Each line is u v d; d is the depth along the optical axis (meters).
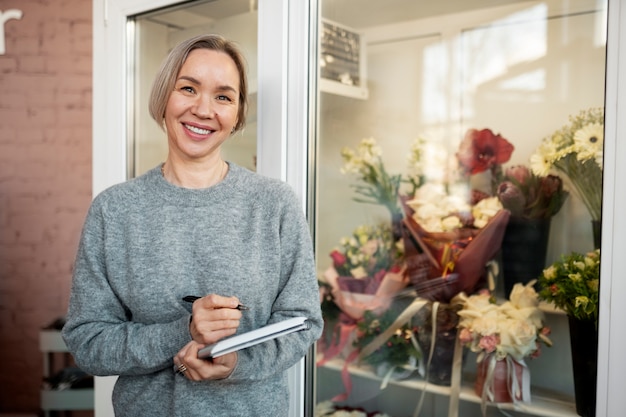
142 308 1.03
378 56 1.76
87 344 1.02
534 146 1.51
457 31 1.64
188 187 1.09
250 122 1.42
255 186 1.10
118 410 1.07
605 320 1.07
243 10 1.42
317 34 1.41
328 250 1.65
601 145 1.29
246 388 1.02
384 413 1.55
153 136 1.67
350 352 1.60
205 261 1.03
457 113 1.65
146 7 1.60
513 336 1.37
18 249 2.60
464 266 1.50
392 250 1.63
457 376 1.45
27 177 2.59
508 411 1.36
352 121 1.67
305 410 1.43
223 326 0.91
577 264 1.25
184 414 0.99
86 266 1.06
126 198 1.08
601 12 1.36
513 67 1.55
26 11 2.56
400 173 1.70
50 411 2.52
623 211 1.05
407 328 1.54
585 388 1.18
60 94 2.56
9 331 2.62
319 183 1.57
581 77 1.41
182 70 1.06
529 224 1.43
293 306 1.05
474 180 1.60
